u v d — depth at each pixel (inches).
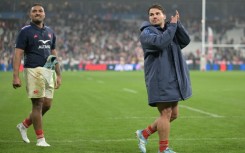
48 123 1250.6
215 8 7170.3
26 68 900.6
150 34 785.6
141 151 863.1
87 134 1067.9
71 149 884.6
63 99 1971.0
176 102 820.6
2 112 1498.5
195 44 6855.3
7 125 1206.3
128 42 6540.4
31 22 909.8
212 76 4160.9
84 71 5369.1
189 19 7096.5
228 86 2871.6
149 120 1317.7
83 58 5944.9
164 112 805.9
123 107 1662.2
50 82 917.8
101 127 1179.9
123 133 1083.3
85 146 917.8
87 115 1429.6
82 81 3309.5
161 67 789.9
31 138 1000.2
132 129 1146.7
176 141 977.5
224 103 1825.8
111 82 3208.7
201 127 1174.3
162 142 803.4
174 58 797.9
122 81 3326.8
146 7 7101.4
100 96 2124.8
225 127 1176.8
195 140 989.2
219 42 6850.4
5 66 4596.5
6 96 2049.7
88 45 6323.8
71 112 1509.6
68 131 1111.6
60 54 5816.9
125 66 5797.2
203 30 5556.1
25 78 905.5
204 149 894.4
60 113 1481.3
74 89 2544.3
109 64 5777.6
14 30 2586.1
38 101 906.7
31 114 922.1
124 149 893.8
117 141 976.9
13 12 2581.2
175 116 841.5
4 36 2623.0
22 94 2140.7
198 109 1604.3
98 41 6486.2
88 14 6919.3
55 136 1038.4
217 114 1457.9
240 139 1002.1
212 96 2159.2
